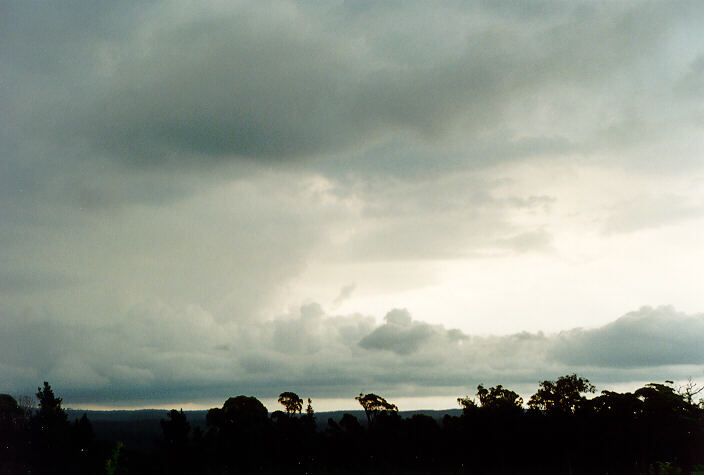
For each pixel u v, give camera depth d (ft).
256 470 341.82
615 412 324.60
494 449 340.18
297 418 377.71
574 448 329.72
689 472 317.63
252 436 345.72
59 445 302.86
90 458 306.14
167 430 306.35
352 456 366.43
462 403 374.02
